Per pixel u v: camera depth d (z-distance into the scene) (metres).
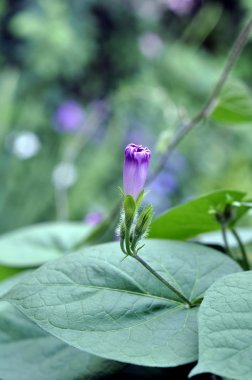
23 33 1.53
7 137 1.28
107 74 1.76
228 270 0.34
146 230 0.32
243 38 0.47
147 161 0.33
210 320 0.29
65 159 1.04
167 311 0.32
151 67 1.64
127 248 0.32
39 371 0.34
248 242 0.46
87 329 0.31
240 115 0.50
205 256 0.35
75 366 0.34
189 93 1.55
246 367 0.27
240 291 0.30
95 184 1.21
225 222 0.38
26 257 0.47
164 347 0.30
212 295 0.30
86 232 0.50
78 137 1.14
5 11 1.72
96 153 1.29
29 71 1.58
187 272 0.34
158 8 1.79
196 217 0.39
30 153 1.24
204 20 1.61
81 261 0.34
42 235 0.49
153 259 0.34
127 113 1.41
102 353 0.30
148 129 1.42
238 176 1.00
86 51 1.65
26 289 0.32
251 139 1.39
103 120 1.41
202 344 0.28
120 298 0.32
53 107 1.59
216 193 0.37
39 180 1.22
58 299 0.32
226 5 1.75
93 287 0.33
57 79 1.65
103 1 1.78
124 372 0.34
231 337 0.28
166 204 1.23
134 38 1.77
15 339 0.37
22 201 1.20
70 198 1.17
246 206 0.38
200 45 1.77
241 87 0.49
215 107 0.50
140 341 0.31
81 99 1.73
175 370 0.34
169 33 1.81
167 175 1.25
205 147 1.39
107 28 1.79
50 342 0.36
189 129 0.51
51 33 1.53
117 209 0.46
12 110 1.30
